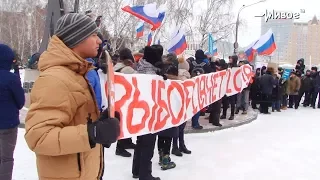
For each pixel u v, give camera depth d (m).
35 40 36.44
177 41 12.00
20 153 5.16
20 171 4.39
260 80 11.52
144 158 4.06
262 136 7.67
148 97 4.10
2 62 3.33
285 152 6.34
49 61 1.65
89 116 1.60
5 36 38.97
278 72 12.88
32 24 36.69
